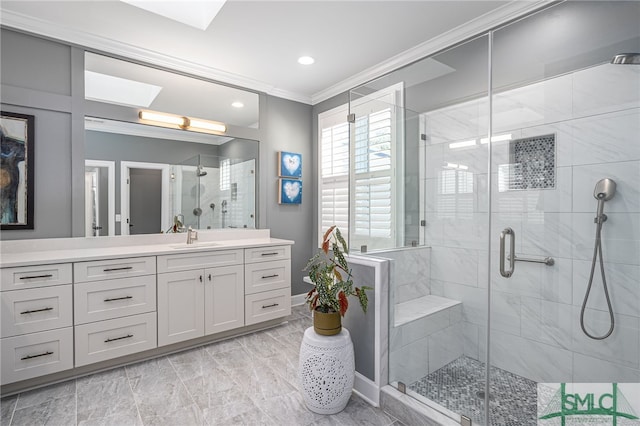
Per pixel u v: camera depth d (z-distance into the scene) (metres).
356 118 2.58
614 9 1.74
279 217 3.83
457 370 2.00
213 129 3.32
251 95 3.59
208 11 2.43
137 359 2.44
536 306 1.91
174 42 2.70
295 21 2.40
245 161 3.56
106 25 2.45
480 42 2.19
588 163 1.80
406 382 1.99
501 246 2.02
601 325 1.76
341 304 1.88
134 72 2.88
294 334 3.02
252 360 2.48
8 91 2.32
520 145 2.01
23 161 2.39
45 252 2.37
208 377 2.23
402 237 2.35
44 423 1.75
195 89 3.22
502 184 2.04
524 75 2.04
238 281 2.91
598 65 1.78
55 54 2.51
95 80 2.69
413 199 2.35
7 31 2.33
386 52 2.88
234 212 3.47
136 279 2.39
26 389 2.05
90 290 2.21
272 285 3.14
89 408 1.88
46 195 2.48
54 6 2.22
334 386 1.81
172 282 2.55
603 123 1.76
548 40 1.98
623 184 1.70
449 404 1.76
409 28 2.50
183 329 2.60
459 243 2.14
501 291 1.99
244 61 3.05
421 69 2.41
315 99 4.00
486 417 1.63
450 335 2.05
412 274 2.17
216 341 2.84
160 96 3.02
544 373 1.88
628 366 1.70
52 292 2.08
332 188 3.81
